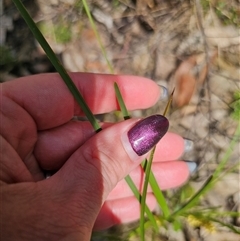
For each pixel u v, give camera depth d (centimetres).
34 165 11
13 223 8
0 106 10
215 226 13
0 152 9
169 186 12
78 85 11
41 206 9
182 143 12
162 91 12
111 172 9
